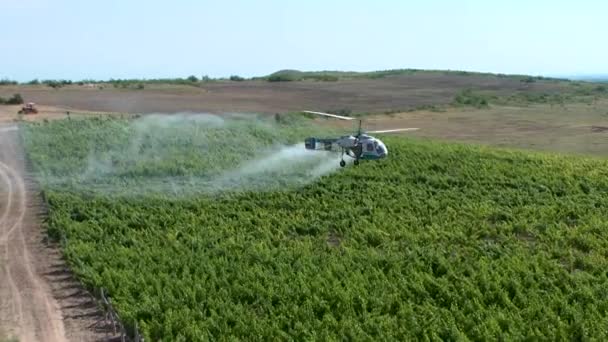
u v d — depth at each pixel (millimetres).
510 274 33062
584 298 30266
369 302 29531
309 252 36000
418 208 45156
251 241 38031
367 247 37625
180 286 30766
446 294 30422
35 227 42000
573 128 92750
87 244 36906
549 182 52188
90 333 27859
